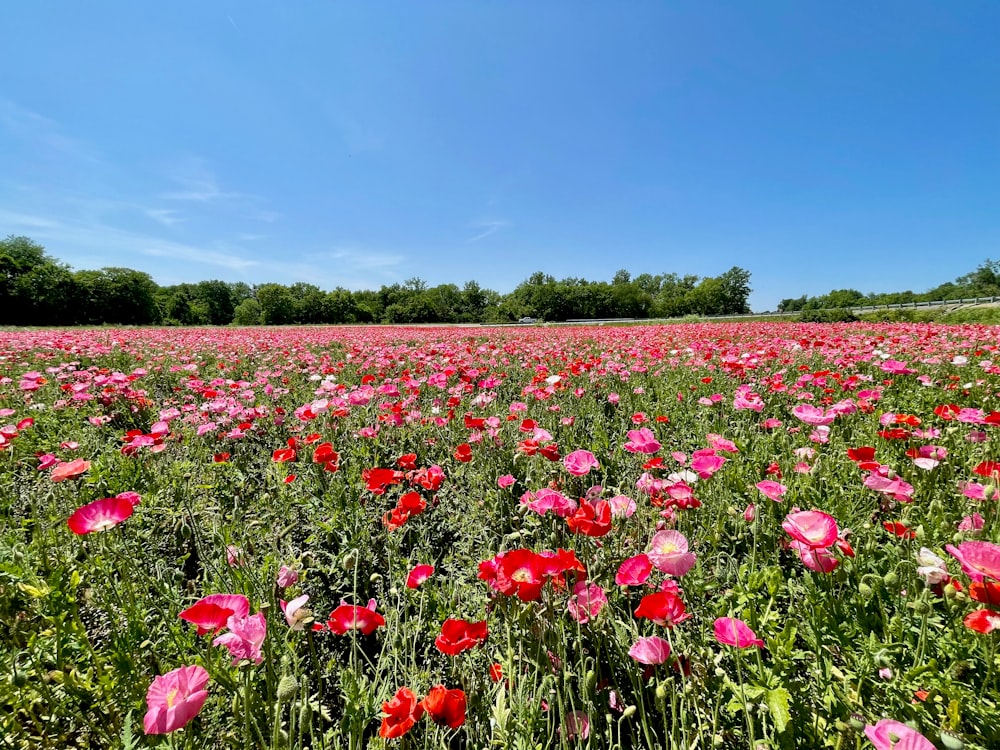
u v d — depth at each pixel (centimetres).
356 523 268
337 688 179
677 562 155
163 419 412
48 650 161
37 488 296
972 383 489
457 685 170
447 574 247
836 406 327
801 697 137
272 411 494
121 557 200
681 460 291
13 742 140
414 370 810
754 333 1464
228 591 206
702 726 136
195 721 154
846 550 177
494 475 342
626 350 987
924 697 126
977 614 129
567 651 177
